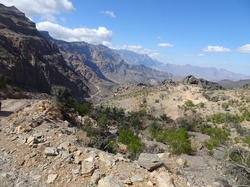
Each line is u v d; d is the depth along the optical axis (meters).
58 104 20.22
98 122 21.53
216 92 86.06
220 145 23.45
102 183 7.84
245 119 48.50
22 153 10.32
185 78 106.25
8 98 28.89
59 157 9.82
